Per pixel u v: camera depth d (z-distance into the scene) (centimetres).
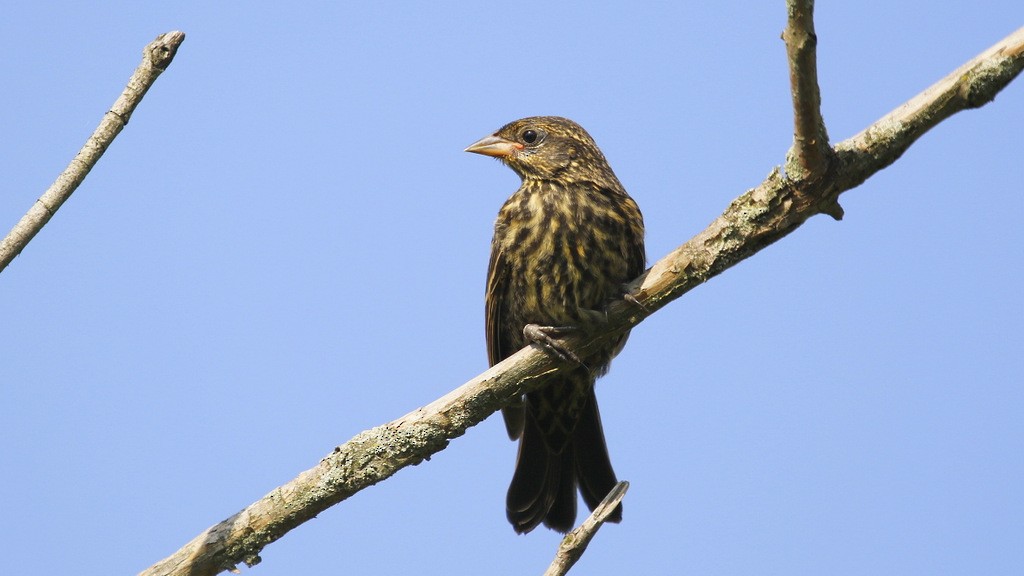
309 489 881
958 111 789
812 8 723
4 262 714
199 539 880
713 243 880
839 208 834
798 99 763
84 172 736
